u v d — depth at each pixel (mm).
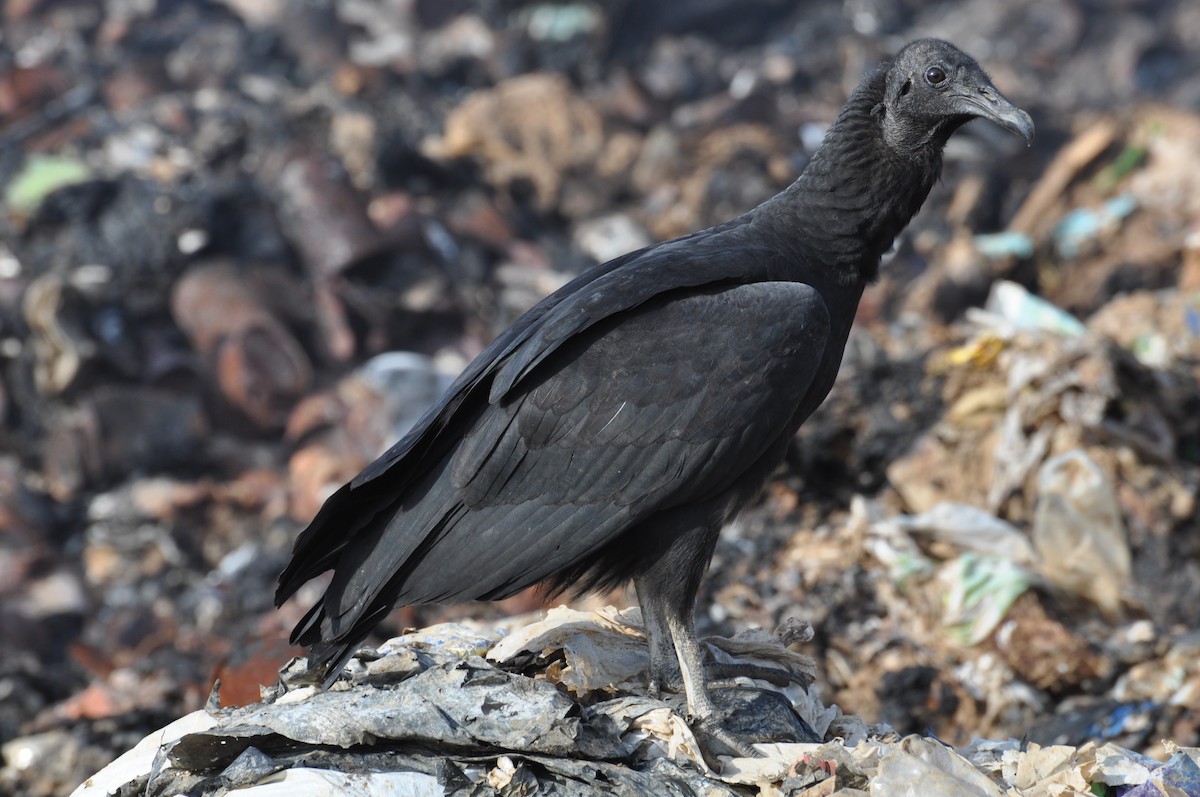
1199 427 11242
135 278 14688
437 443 5711
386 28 22719
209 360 14172
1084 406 10656
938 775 5273
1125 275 15414
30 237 15258
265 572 11812
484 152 17766
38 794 9562
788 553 10125
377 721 5320
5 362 14211
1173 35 24609
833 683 9180
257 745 5375
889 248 6438
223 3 22719
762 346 5664
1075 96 23625
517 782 5203
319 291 14938
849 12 24547
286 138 17453
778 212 6320
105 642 11750
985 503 10633
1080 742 8656
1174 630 9555
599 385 5645
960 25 25062
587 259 16672
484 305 15539
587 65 22188
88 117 18078
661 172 17891
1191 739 8625
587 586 6047
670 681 6082
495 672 5535
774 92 21000
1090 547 9891
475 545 5656
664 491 5648
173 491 12938
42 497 13250
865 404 11164
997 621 9344
